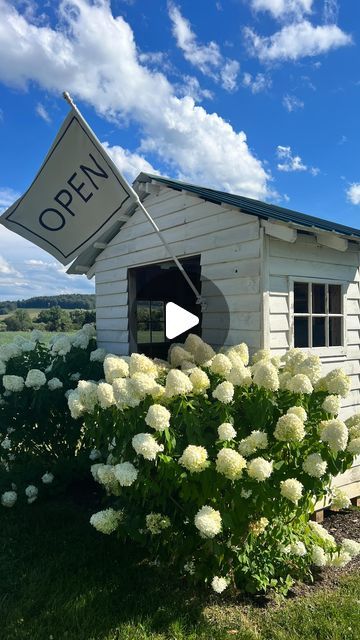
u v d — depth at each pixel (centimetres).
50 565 329
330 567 333
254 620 271
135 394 280
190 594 295
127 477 267
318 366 301
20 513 425
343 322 438
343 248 377
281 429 261
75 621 266
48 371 480
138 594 294
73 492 481
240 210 383
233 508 270
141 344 628
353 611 277
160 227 510
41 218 409
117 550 350
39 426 466
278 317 381
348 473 436
